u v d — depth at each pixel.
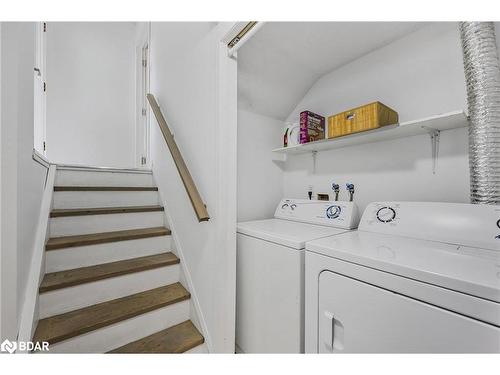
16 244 0.94
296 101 2.02
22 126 1.08
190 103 1.64
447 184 1.21
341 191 1.70
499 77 0.93
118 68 3.40
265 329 1.19
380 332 0.73
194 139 1.57
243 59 1.55
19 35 1.01
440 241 0.96
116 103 3.38
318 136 1.74
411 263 0.70
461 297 0.59
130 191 2.09
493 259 0.74
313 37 1.42
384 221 1.19
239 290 1.40
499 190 0.90
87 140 3.17
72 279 1.28
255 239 1.28
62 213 1.58
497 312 0.54
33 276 1.18
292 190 2.06
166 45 2.21
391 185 1.43
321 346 0.91
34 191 1.31
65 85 3.02
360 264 0.79
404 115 1.38
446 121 1.09
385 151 1.46
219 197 1.26
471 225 0.91
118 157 3.39
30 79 1.26
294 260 1.03
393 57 1.44
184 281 1.61
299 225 1.50
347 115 1.34
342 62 1.67
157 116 1.96
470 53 0.97
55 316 1.21
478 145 0.95
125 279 1.46
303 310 1.01
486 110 0.93
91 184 2.07
